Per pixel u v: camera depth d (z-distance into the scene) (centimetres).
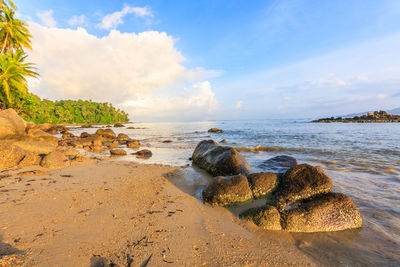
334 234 418
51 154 921
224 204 537
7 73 2733
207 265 305
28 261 273
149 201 542
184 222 436
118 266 283
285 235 412
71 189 598
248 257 333
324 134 2856
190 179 797
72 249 311
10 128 1469
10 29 3075
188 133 3897
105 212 454
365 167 957
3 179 670
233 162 789
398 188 665
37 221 391
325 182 512
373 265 327
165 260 305
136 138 2844
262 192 570
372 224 450
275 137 2641
